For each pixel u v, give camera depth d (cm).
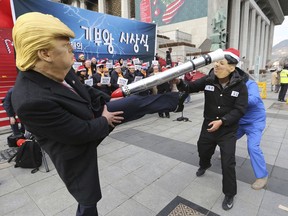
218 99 238
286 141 453
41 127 93
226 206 238
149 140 468
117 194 270
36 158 334
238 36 2414
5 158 382
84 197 123
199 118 669
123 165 349
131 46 902
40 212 239
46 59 92
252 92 267
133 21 891
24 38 88
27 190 282
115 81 607
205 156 281
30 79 95
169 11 2017
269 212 233
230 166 232
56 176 318
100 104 126
